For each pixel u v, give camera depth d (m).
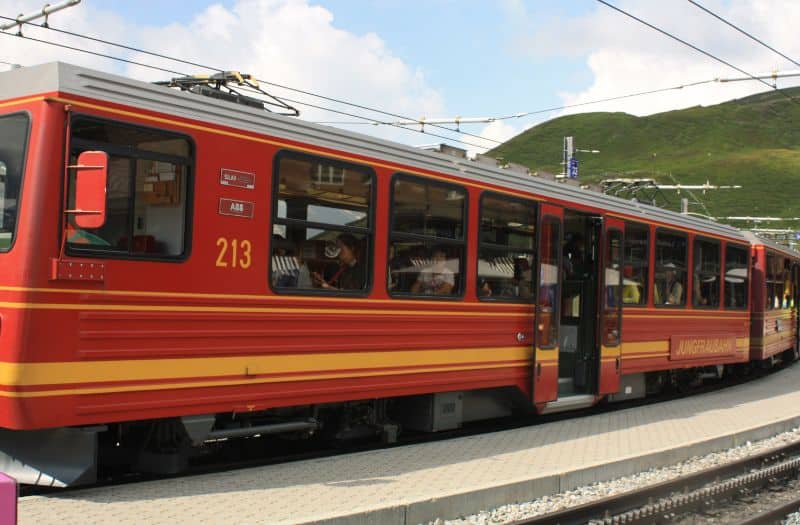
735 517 7.51
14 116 6.14
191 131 6.82
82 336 6.07
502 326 10.22
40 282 5.85
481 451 8.71
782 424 11.94
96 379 6.15
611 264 12.30
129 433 7.43
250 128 7.27
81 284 6.07
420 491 6.74
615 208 12.54
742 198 113.44
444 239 9.35
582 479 7.88
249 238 7.25
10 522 3.23
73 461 6.20
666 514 7.08
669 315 14.11
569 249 12.40
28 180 5.90
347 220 8.22
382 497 6.45
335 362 8.04
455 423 9.98
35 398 5.80
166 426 7.15
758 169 131.25
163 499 6.05
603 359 12.05
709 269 15.75
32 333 5.80
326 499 6.31
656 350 13.70
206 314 6.90
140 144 6.48
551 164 161.88
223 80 8.25
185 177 6.81
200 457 8.46
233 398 7.12
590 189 12.34
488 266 10.02
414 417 9.77
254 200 7.29
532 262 10.79
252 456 8.73
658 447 9.50
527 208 10.69
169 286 6.63
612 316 12.27
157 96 6.61
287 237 7.60
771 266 19.70
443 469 7.69
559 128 187.75
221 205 7.02
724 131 181.00
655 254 13.70
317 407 8.45
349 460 7.90
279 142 7.52
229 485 6.62
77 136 6.10
